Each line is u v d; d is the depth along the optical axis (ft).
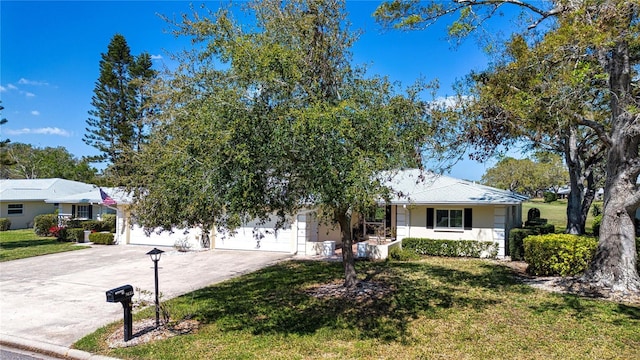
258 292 33.47
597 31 25.18
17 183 111.75
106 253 58.39
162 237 64.64
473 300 29.91
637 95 31.96
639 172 31.99
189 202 20.67
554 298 30.35
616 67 32.09
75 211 89.51
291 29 24.99
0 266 48.67
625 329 23.26
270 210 23.95
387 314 26.58
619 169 32.60
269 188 22.43
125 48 100.01
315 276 39.47
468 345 20.97
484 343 21.24
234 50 20.75
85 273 43.75
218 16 23.06
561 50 26.53
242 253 57.11
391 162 22.98
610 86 32.50
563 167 160.76
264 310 27.99
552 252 37.70
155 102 26.89
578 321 24.80
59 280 40.27
